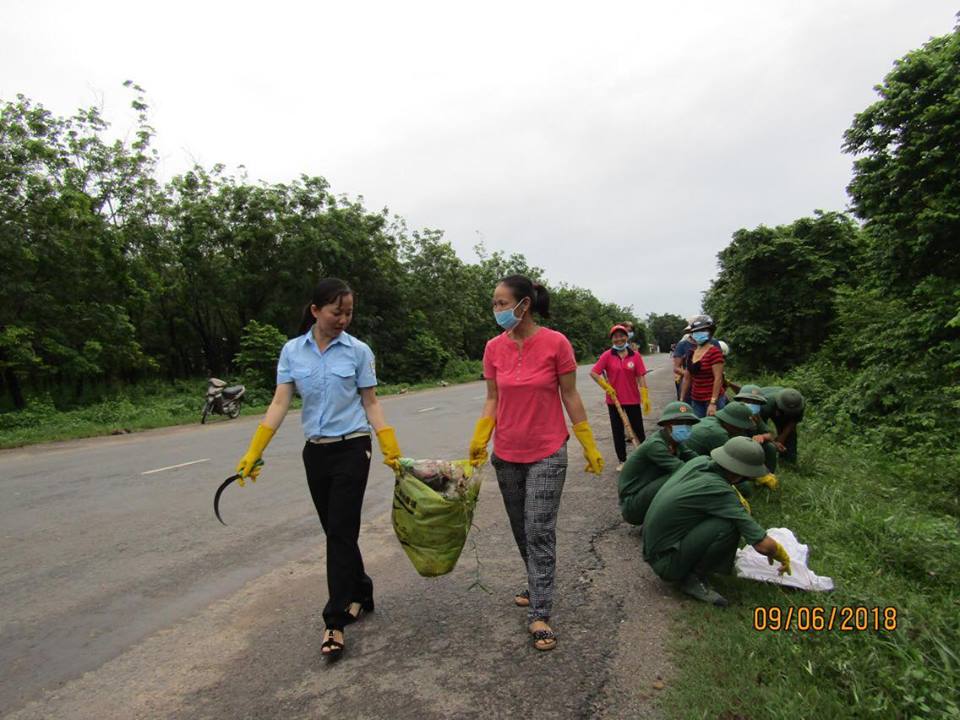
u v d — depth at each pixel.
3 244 14.64
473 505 3.05
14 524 5.36
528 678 2.67
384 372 30.06
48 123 16.45
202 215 22.36
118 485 6.97
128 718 2.48
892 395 8.66
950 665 2.51
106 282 17.67
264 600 3.65
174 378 22.98
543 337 3.04
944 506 5.68
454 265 36.88
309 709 2.51
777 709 2.29
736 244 18.52
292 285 24.75
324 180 25.97
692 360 6.35
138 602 3.66
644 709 2.41
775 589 3.37
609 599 3.46
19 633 3.28
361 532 4.96
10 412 14.81
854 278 16.42
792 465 6.20
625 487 4.49
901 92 9.15
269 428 2.99
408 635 3.12
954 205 8.65
